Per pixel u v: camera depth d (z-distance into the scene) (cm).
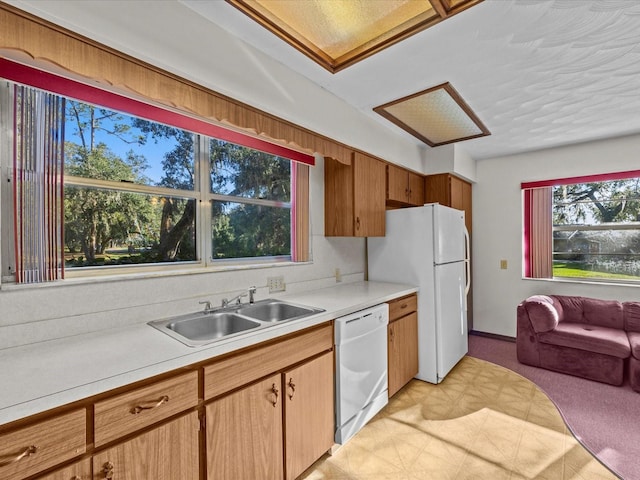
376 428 209
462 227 326
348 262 300
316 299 222
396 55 176
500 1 135
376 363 220
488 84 210
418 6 142
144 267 171
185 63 139
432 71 193
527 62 183
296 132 200
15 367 107
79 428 94
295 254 249
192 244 195
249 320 174
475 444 192
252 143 192
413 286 283
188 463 118
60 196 137
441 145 343
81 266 150
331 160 268
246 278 211
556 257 375
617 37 160
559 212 374
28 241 129
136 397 106
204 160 199
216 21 149
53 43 107
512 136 318
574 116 267
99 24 115
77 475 93
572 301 328
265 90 174
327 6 142
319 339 178
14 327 123
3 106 124
